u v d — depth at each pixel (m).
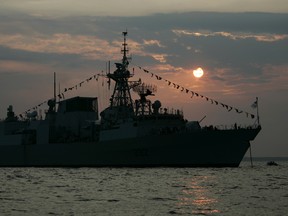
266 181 125.00
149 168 166.00
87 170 166.75
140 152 167.25
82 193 100.69
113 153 174.50
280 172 168.25
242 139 159.75
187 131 164.12
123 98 193.50
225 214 73.94
